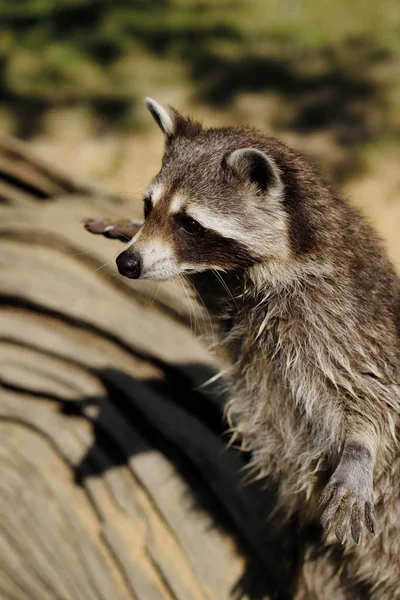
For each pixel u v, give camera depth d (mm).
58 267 11062
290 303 7574
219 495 8789
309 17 21609
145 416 9625
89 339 10492
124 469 9344
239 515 8609
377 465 7512
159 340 10094
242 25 21500
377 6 21859
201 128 8133
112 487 9211
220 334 8258
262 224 7430
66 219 11734
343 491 6816
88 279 10898
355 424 7457
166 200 7535
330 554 7969
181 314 10266
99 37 21312
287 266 7488
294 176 7492
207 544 8555
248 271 7613
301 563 8148
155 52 20781
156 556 8570
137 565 8641
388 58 20031
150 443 9453
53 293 10773
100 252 11016
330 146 17609
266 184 7383
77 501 9352
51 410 10141
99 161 17703
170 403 9703
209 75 19906
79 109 19141
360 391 7453
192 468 9133
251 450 8641
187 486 8992
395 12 21594
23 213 12008
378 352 7484
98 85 19875
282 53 20438
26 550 9461
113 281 10797
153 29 21516
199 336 8984
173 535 8695
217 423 9445
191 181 7496
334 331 7484
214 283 7914
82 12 22188
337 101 18781
